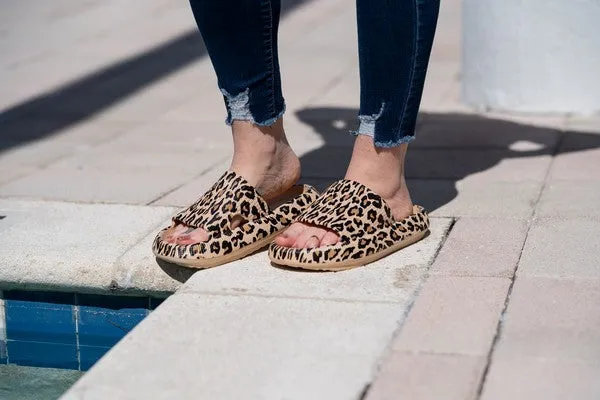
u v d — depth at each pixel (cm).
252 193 286
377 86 275
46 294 298
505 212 325
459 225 313
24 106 541
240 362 224
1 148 454
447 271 273
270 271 277
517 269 272
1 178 398
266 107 285
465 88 508
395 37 269
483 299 252
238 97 283
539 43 474
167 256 279
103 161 423
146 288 288
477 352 224
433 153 414
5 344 296
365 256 276
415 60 274
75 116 517
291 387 212
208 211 284
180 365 224
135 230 318
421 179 373
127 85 585
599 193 343
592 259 277
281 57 645
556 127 454
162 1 844
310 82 577
